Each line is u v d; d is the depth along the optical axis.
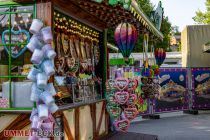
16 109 4.71
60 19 5.80
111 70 8.95
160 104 13.59
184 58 19.19
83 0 5.43
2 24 4.93
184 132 10.16
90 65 7.50
